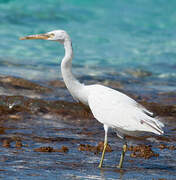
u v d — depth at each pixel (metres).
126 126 9.38
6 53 22.73
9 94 15.20
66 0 37.31
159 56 25.92
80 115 14.28
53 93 16.12
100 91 10.04
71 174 8.72
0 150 10.30
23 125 12.80
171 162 10.33
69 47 10.64
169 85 19.67
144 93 17.61
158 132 8.95
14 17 30.97
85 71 20.69
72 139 11.84
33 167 9.08
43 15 32.47
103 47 26.67
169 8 39.53
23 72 18.69
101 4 37.97
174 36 31.20
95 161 10.04
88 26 31.34
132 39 29.42
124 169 9.45
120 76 20.52
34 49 24.42
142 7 39.09
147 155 10.73
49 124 13.16
